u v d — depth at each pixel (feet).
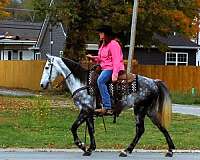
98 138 53.62
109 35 44.55
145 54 165.07
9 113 75.61
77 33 127.75
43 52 203.31
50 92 128.98
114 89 44.39
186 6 127.13
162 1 122.72
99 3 120.78
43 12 119.75
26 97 113.60
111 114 44.88
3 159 42.42
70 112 79.87
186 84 141.28
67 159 43.01
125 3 120.47
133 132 58.59
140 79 45.21
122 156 44.78
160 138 54.34
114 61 43.96
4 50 210.18
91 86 44.52
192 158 44.88
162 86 45.62
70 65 45.50
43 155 44.75
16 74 166.30
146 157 44.75
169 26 127.03
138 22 122.52
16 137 52.95
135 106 45.16
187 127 64.85
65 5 119.34
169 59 168.04
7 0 114.73
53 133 56.29
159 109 45.37
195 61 170.40
